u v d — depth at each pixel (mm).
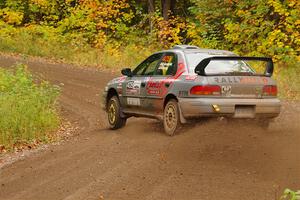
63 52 29359
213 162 8938
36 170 9742
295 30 24500
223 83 10430
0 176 9633
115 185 8211
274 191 7438
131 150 10375
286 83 20672
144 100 11961
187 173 8453
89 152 10656
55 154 10953
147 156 9727
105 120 15039
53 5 33219
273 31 24062
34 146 12281
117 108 13023
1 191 8602
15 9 33594
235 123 10656
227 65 10922
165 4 33125
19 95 14617
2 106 13492
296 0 24172
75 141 12219
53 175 9250
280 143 9828
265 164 8664
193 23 28578
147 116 12008
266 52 24562
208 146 9836
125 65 26656
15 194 8344
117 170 9031
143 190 7840
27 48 29719
